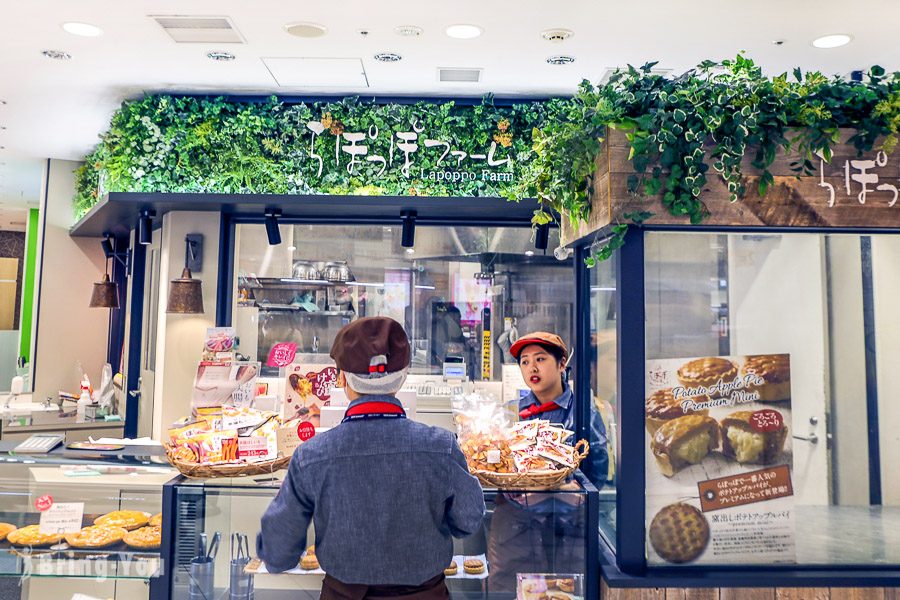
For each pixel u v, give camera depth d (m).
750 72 2.40
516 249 6.27
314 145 5.04
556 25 3.81
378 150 5.05
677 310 2.50
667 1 3.53
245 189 5.02
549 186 2.88
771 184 2.39
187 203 4.88
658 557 2.45
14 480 2.39
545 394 3.22
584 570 2.34
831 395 2.53
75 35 4.01
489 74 4.61
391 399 1.86
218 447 2.33
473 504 1.83
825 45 4.05
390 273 6.22
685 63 4.35
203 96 5.10
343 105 5.04
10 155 7.04
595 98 2.46
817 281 2.54
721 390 2.49
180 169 5.00
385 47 4.15
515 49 4.16
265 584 2.31
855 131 2.42
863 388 2.54
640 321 2.44
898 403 2.54
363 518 1.73
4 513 2.37
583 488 2.39
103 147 5.80
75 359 7.39
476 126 5.03
